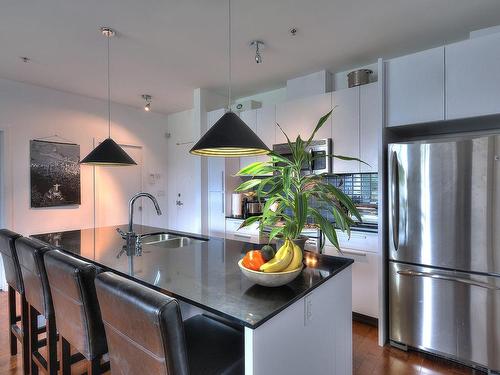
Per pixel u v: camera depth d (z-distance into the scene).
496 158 1.91
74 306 1.28
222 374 1.11
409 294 2.26
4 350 2.27
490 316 1.95
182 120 5.15
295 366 1.17
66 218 4.11
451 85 2.18
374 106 2.81
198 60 3.10
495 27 2.45
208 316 1.61
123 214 4.74
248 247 2.09
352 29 2.50
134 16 2.29
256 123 3.71
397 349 2.32
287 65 3.24
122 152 2.62
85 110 4.29
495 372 1.95
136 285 0.94
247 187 1.53
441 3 2.14
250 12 2.25
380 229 2.39
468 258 2.02
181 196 5.18
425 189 2.18
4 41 2.67
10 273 1.96
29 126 3.76
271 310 1.04
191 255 1.85
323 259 1.68
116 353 1.00
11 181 3.62
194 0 2.09
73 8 2.18
